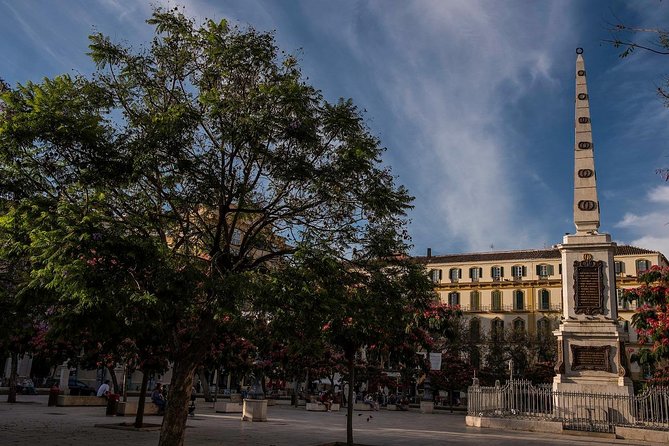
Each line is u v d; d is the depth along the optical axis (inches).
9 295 417.7
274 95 403.9
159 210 437.7
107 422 780.6
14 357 1104.2
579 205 1007.6
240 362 1262.3
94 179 381.1
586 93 1071.0
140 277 339.6
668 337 736.3
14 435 591.5
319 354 508.1
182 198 420.5
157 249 344.8
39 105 364.8
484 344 2571.4
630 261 2704.2
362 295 482.0
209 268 394.0
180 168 401.1
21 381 1578.5
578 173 1027.9
